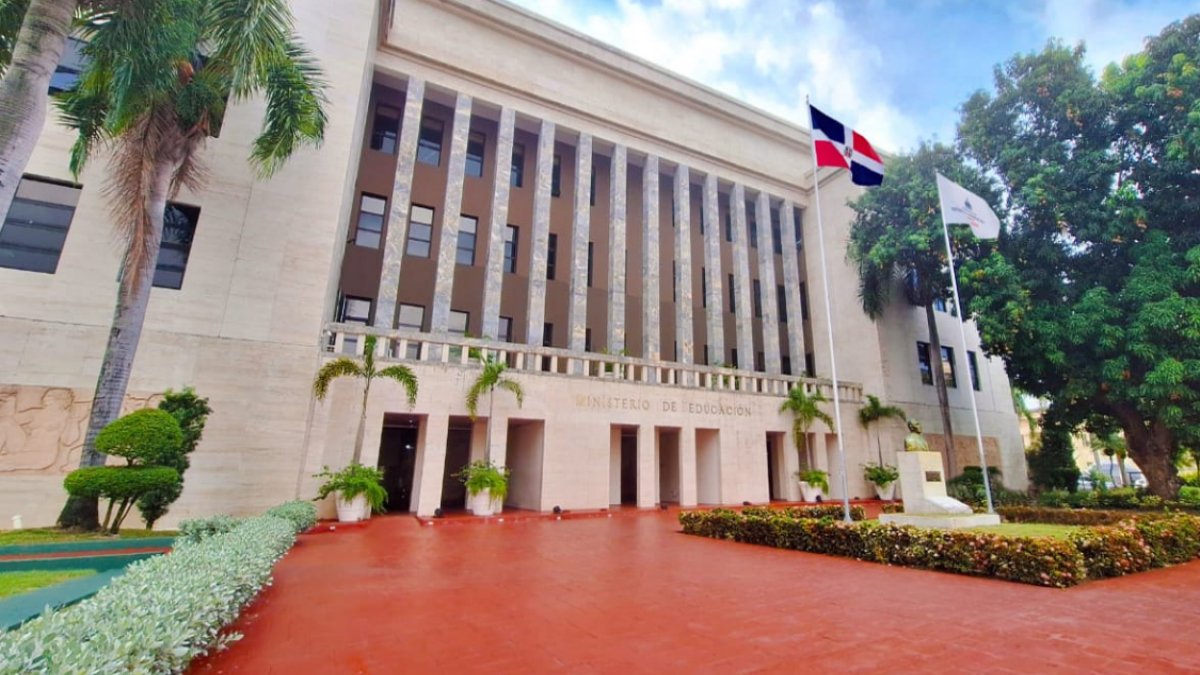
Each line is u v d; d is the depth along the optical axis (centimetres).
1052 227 1738
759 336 2641
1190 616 516
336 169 1477
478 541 991
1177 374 1391
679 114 2362
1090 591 622
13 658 215
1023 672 374
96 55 894
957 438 2373
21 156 692
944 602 568
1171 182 1562
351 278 1852
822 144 1370
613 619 502
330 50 1555
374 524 1211
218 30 970
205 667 378
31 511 1071
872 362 2250
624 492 2114
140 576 395
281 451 1264
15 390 1116
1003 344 1770
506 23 2044
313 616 506
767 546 946
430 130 2131
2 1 820
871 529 821
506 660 398
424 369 1430
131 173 1041
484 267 2072
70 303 1191
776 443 2070
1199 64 1470
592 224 2355
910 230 2000
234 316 1298
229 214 1350
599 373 1680
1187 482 2608
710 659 400
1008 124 1873
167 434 923
